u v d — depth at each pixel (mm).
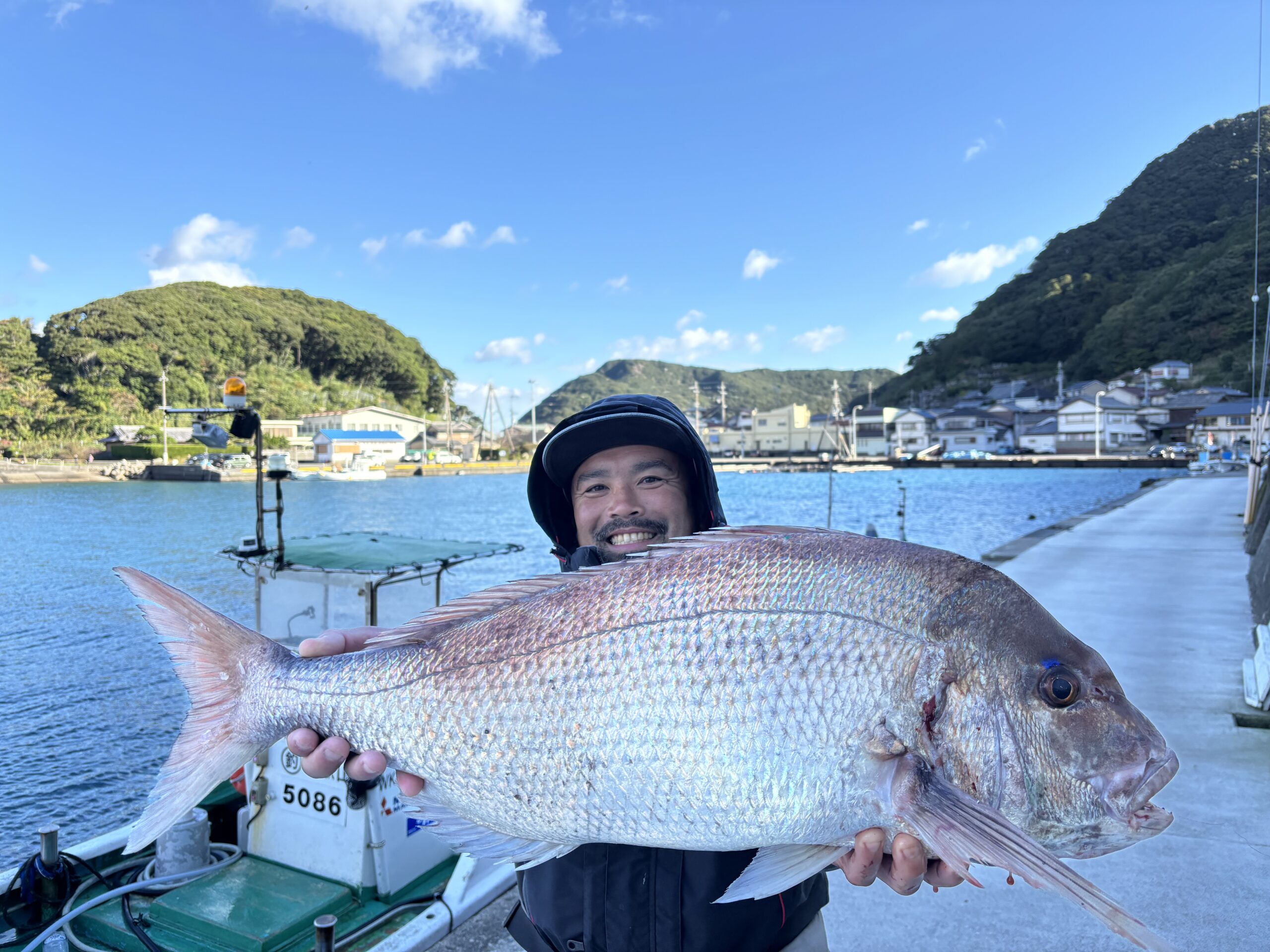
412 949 3260
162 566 21422
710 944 1498
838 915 3396
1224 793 4301
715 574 1500
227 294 116688
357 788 3725
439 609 1728
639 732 1451
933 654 1374
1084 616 8734
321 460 87125
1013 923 3291
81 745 8773
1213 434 73250
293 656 1813
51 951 3441
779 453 109625
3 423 72375
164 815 1695
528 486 2145
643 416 1842
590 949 1545
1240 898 3361
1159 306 107688
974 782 1337
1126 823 1324
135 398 83188
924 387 137375
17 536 28453
